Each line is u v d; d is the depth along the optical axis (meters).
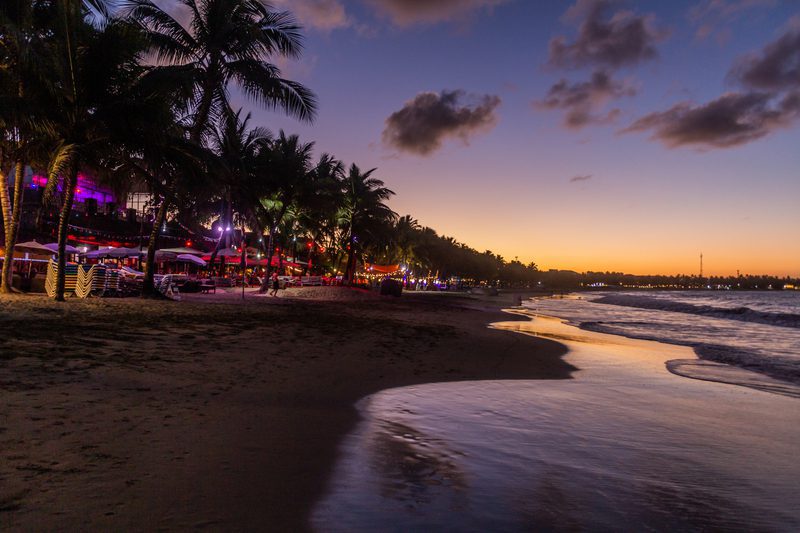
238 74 19.11
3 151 16.48
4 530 2.49
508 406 6.70
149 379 6.21
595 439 5.24
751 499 3.76
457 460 4.36
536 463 4.38
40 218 24.84
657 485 3.98
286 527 2.83
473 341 14.45
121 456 3.67
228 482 3.42
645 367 11.51
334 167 37.91
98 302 15.02
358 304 28.97
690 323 31.23
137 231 37.06
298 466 3.87
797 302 91.06
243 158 28.98
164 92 15.71
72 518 2.69
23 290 19.31
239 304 19.69
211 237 47.41
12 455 3.47
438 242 119.94
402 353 11.02
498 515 3.25
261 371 7.62
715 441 5.35
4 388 5.02
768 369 11.87
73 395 5.09
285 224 46.03
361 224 49.12
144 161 16.16
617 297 114.25
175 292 20.38
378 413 5.95
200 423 4.71
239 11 18.41
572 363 11.63
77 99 14.54
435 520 3.12
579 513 3.36
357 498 3.37
